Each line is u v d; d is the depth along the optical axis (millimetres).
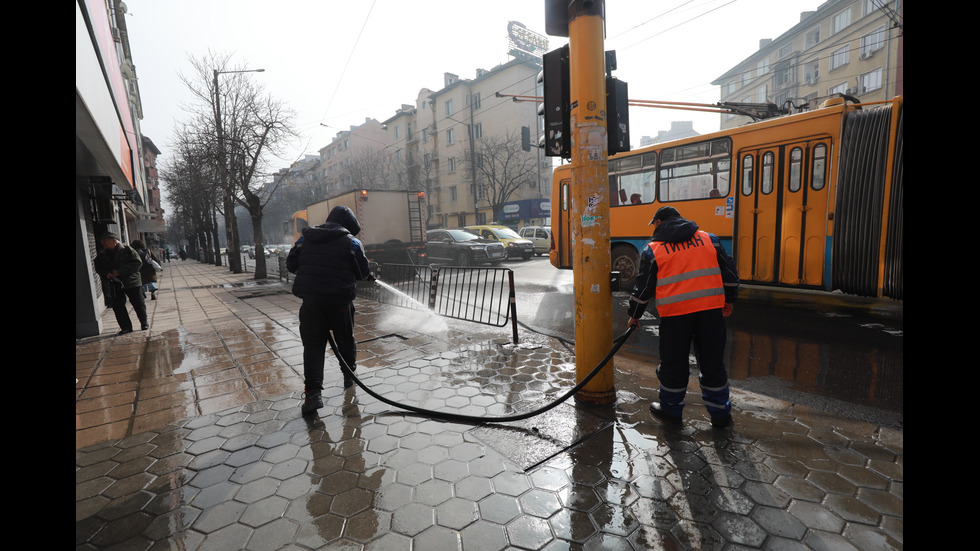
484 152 35375
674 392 3041
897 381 3762
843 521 2018
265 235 86625
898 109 5281
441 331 6156
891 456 2549
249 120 16359
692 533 1983
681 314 2896
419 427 3182
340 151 59875
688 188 7906
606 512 2152
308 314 3564
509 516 2152
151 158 54281
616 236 9195
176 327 7500
